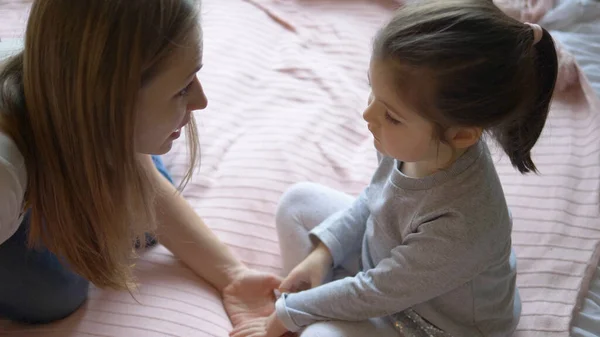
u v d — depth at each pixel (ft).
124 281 3.01
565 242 3.67
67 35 2.17
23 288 2.96
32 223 2.72
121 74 2.20
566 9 4.94
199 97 2.67
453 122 2.39
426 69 2.30
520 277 3.53
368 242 3.10
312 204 3.49
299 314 2.99
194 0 2.36
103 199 2.56
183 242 3.47
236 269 3.47
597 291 3.46
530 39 2.34
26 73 2.30
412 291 2.77
